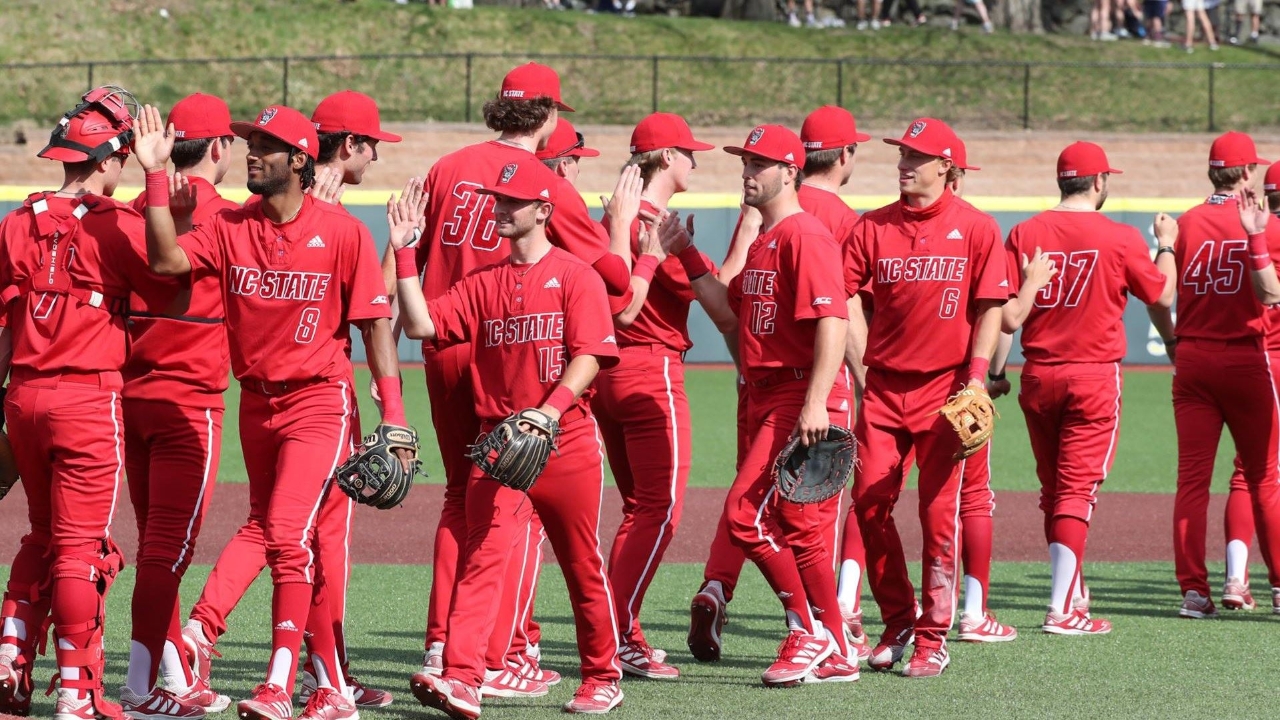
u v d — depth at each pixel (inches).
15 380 725.9
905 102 4195.4
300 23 4234.7
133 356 762.8
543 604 1116.5
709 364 3139.8
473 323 772.0
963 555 992.9
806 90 4229.8
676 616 1082.1
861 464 890.1
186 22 4178.2
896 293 881.5
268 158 720.3
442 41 4242.1
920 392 884.6
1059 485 1029.2
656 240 881.5
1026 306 959.0
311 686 796.6
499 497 767.7
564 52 4286.4
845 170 985.5
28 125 3727.9
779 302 839.1
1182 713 786.2
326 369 746.8
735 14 4810.5
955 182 927.7
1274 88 4315.9
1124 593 1176.2
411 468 743.1
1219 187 1102.4
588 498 764.6
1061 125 4128.9
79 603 710.5
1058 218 1018.1
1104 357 1017.5
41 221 716.7
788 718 774.5
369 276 745.0
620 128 3673.7
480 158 858.8
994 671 895.1
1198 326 1086.4
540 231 765.9
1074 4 5083.7
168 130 713.6
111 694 818.2
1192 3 4549.7
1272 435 1086.4
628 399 906.1
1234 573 1108.5
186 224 764.0
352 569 1232.8
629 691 842.8
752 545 838.5
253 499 776.3
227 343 786.2
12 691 727.7
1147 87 4288.9
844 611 981.2
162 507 764.0
